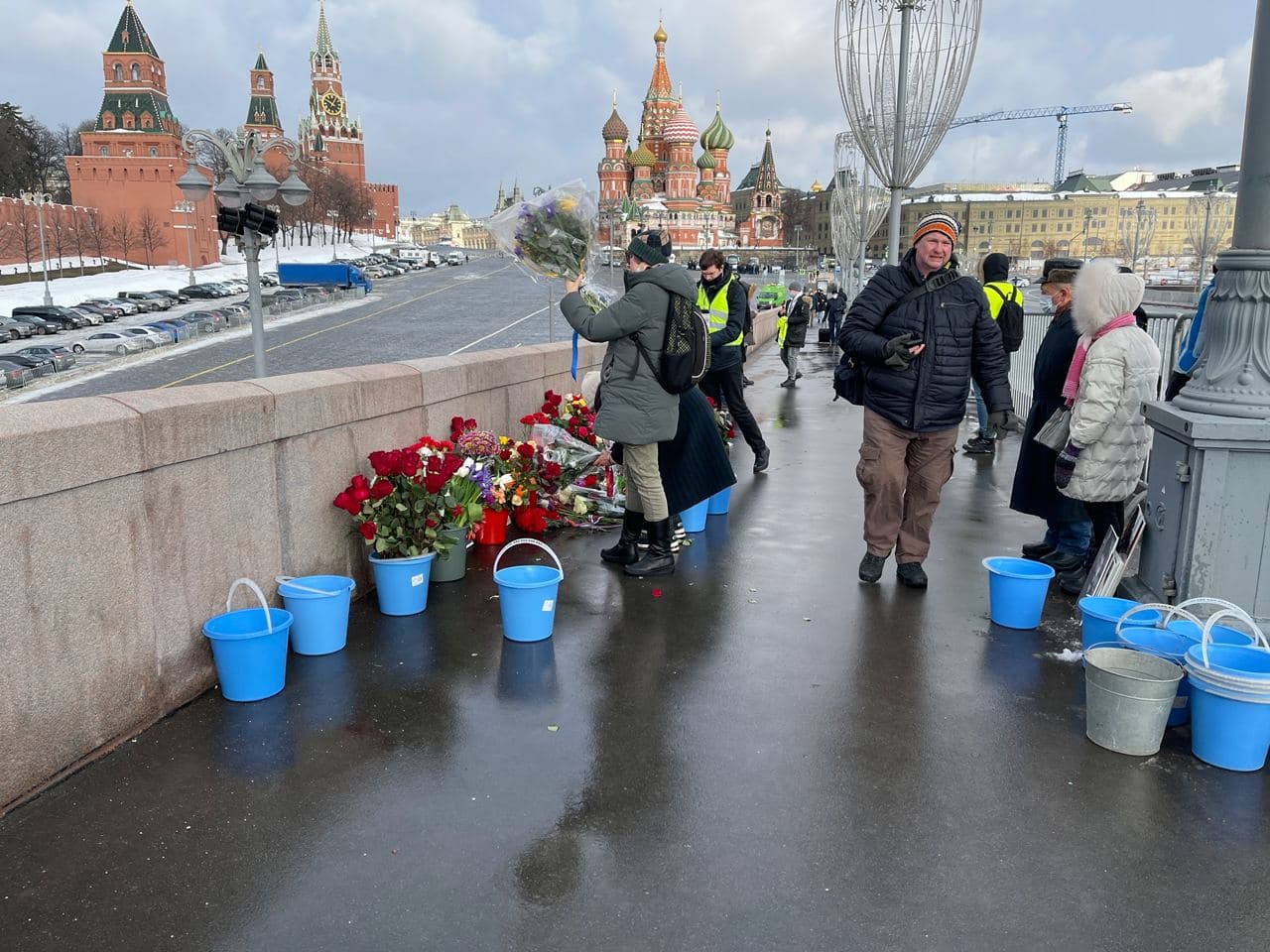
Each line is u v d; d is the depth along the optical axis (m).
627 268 5.26
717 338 8.29
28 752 3.12
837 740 3.56
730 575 5.59
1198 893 2.68
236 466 4.16
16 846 2.86
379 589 4.84
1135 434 4.75
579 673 4.14
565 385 8.73
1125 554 4.68
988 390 5.09
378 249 163.75
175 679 3.80
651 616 4.88
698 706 3.83
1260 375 4.15
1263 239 4.14
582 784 3.22
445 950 2.43
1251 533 4.18
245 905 2.60
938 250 4.84
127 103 107.62
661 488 5.44
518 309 77.62
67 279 91.75
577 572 5.61
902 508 5.33
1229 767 3.36
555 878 2.72
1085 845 2.90
